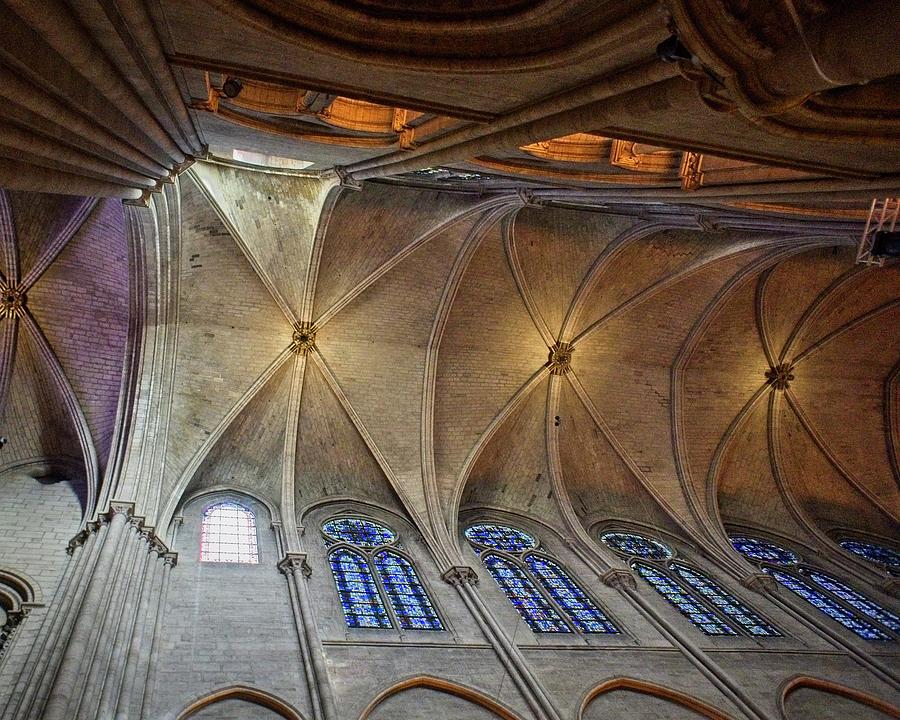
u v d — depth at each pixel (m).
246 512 17.77
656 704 13.79
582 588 17.91
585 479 22.70
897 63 4.38
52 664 10.05
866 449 24.97
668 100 6.91
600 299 22.31
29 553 13.95
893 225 12.45
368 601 15.37
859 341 24.50
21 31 5.90
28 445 17.00
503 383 22.30
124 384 16.91
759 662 15.49
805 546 22.48
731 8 4.89
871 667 15.80
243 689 11.72
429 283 21.03
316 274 19.80
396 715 12.10
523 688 13.12
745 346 23.94
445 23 6.90
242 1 6.66
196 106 11.20
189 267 18.33
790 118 6.20
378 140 12.95
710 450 23.86
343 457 20.23
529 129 8.89
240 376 19.36
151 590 13.27
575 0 6.11
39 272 17.05
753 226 16.58
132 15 7.01
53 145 7.80
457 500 20.19
